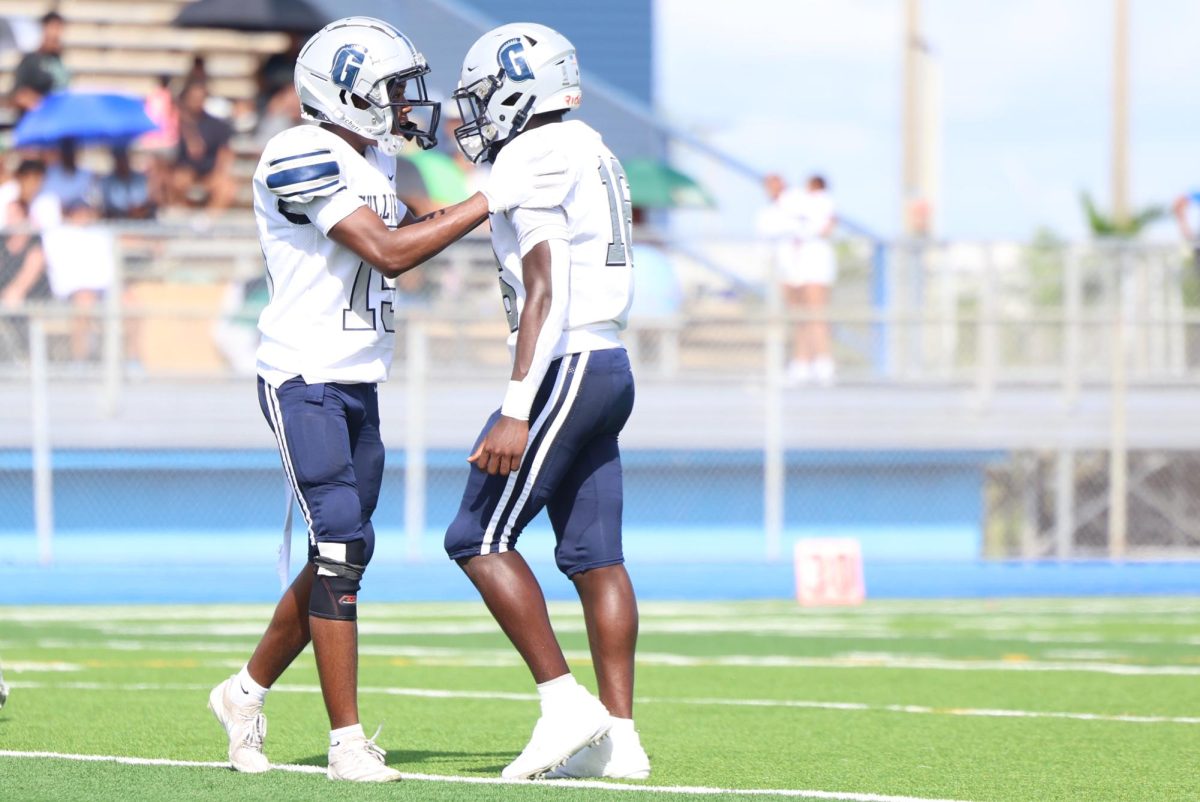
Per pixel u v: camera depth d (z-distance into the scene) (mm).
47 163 51750
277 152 15680
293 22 62188
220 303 47656
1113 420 50125
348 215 15547
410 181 48562
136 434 47219
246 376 48031
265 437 48031
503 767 17203
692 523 51000
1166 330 52469
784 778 16609
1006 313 51281
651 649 31266
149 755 17797
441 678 26234
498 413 16453
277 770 16453
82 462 46844
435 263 48438
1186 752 18703
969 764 17750
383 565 43688
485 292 48656
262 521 48688
